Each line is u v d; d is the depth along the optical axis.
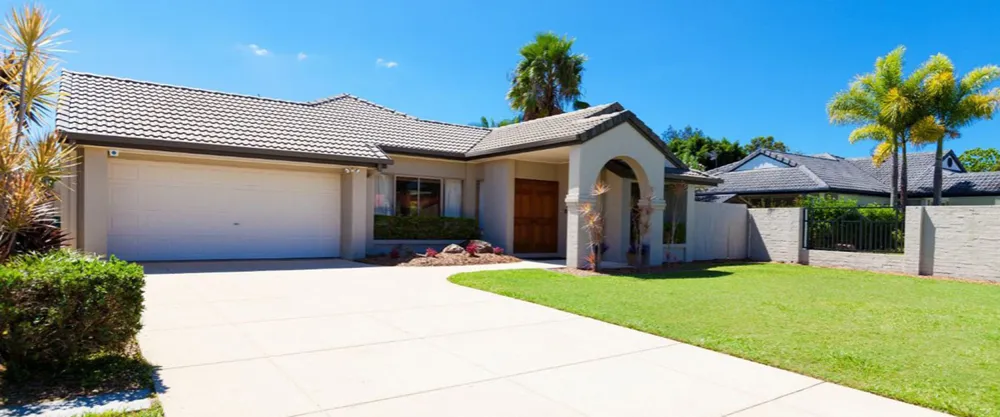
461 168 18.80
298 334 6.69
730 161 53.03
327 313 7.98
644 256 16.11
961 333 7.25
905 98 22.56
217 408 4.29
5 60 5.80
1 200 5.39
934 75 22.75
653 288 11.19
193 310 8.00
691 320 7.90
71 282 4.66
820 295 10.59
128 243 13.59
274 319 7.50
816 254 17.45
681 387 5.03
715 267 16.45
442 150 17.77
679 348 6.37
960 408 4.49
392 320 7.60
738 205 19.81
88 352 4.93
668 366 5.66
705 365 5.71
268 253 15.45
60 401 4.29
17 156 5.41
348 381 5.01
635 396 4.78
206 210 14.58
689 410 4.48
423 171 17.98
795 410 4.52
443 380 5.10
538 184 18.86
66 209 12.20
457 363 5.64
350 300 9.09
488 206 18.36
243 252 15.09
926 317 8.38
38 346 4.61
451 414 4.30
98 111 13.30
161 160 13.97
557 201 19.33
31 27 5.54
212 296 9.20
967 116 22.80
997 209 13.62
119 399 4.38
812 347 6.41
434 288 10.57
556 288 10.86
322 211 16.30
